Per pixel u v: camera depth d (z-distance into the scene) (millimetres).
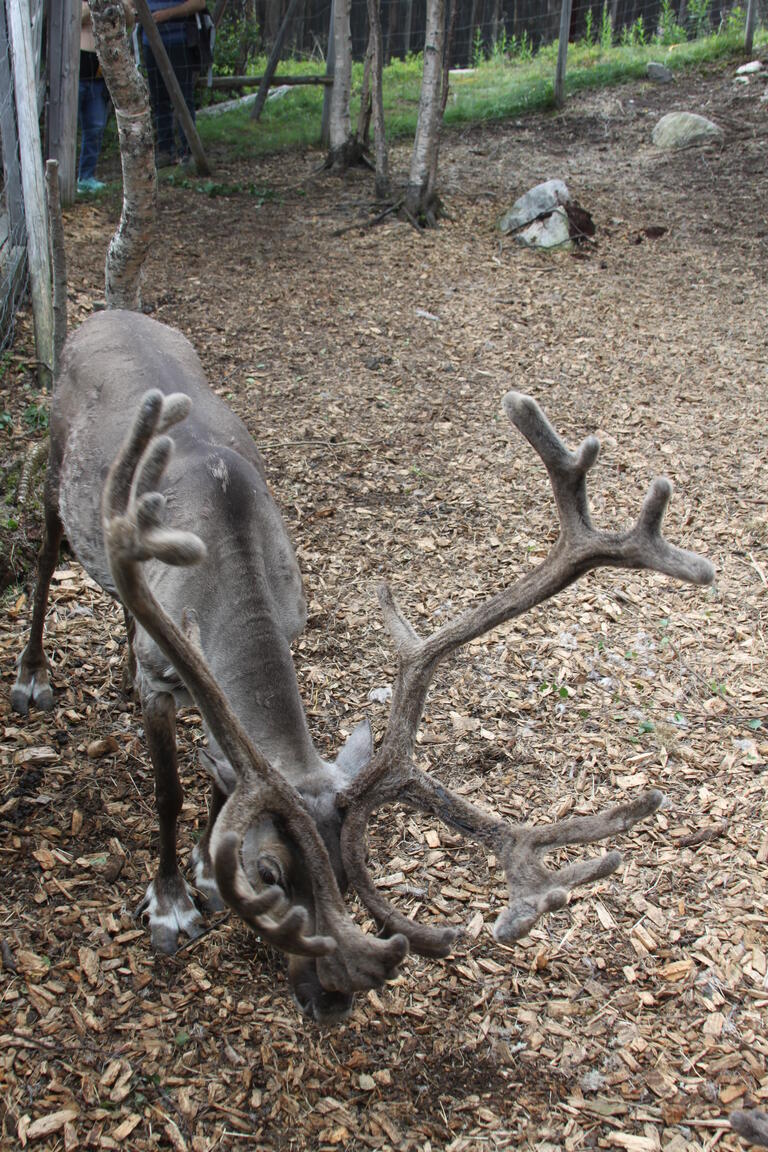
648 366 7824
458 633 3193
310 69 15281
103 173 10836
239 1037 3395
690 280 9305
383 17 16250
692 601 5566
